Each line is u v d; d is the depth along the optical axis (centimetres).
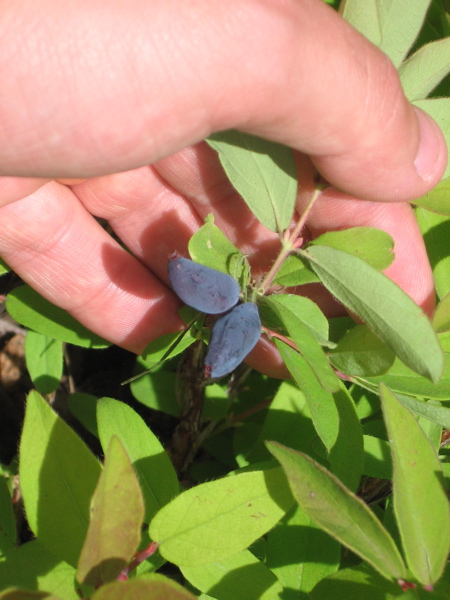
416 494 12
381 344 14
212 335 13
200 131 14
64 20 12
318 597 13
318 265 14
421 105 15
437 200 16
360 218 17
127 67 13
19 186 18
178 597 10
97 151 14
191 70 13
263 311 15
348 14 14
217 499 13
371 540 11
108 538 11
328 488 11
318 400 14
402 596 12
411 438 12
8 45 13
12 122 13
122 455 11
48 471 13
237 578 13
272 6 13
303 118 13
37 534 12
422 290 18
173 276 13
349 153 14
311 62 13
